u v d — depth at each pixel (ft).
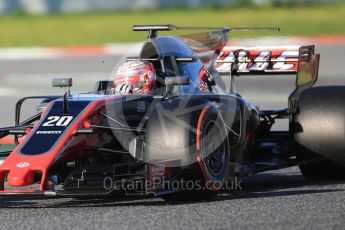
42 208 72.54
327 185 84.99
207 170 72.79
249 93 176.14
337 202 71.15
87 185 70.38
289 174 99.71
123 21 388.57
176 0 405.59
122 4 418.72
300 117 86.89
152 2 412.77
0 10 422.41
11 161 69.00
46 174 68.18
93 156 78.48
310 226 60.29
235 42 111.55
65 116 73.46
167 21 365.20
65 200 78.13
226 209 68.28
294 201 72.18
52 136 71.15
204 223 61.77
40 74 246.68
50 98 82.89
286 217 64.03
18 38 358.64
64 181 74.13
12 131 76.79
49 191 68.49
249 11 270.05
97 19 402.11
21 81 230.48
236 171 80.02
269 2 268.62
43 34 366.63
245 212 66.54
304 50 95.25
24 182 67.21
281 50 97.55
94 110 74.23
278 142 92.38
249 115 86.99
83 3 422.82
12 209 72.38
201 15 369.50
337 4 329.52
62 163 73.31
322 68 227.61
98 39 343.87
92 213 68.08
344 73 215.72
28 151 69.82
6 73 253.65
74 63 272.72
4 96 195.72
